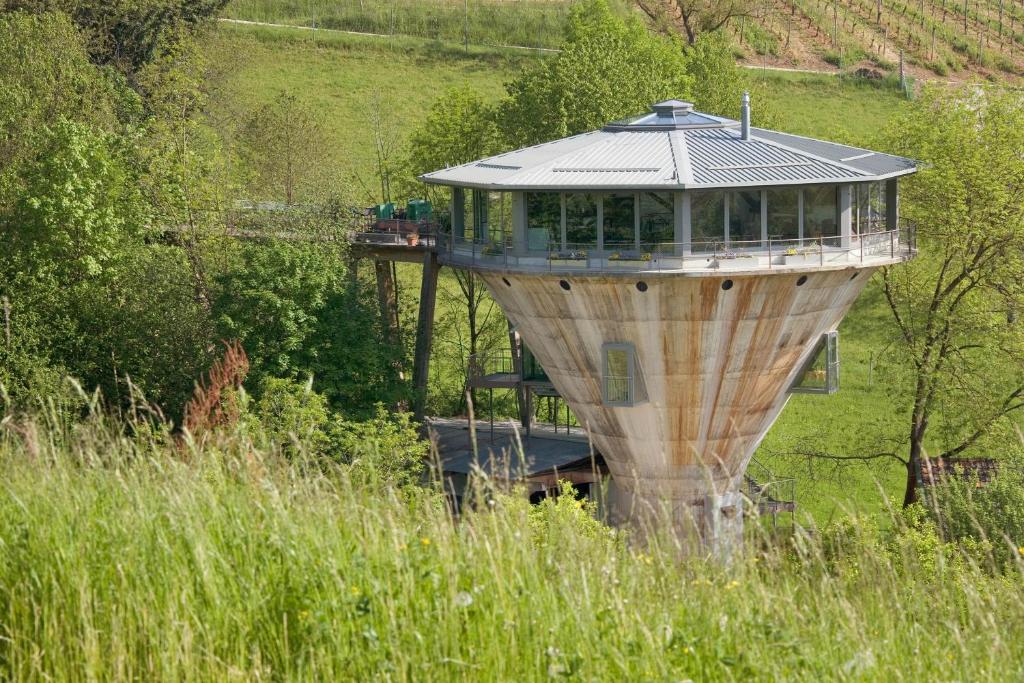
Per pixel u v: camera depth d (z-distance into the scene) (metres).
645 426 71.81
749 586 20.06
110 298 82.12
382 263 91.12
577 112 100.62
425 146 110.56
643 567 20.58
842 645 18.27
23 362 71.12
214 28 147.00
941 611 20.86
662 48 126.19
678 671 17.03
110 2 132.50
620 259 66.06
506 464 23.45
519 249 69.19
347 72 188.88
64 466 24.06
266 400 61.28
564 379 73.50
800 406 105.31
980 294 86.56
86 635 18.03
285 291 77.12
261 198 100.81
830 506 83.12
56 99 99.88
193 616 18.36
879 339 106.50
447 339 108.06
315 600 18.53
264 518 20.77
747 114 70.75
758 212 66.12
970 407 81.50
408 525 21.62
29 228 82.19
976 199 85.38
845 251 67.44
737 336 68.00
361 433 65.06
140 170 90.81
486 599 18.55
